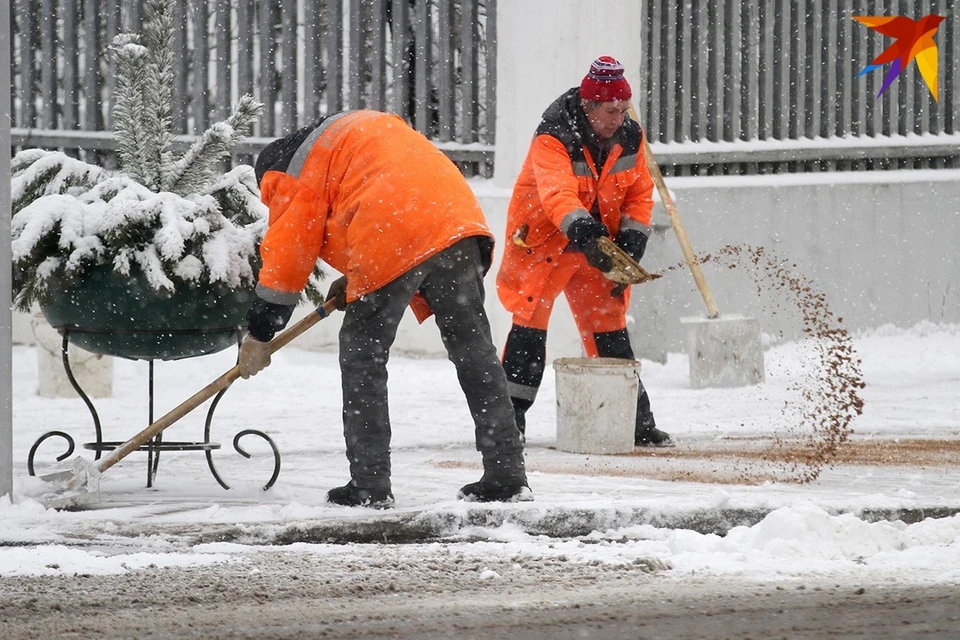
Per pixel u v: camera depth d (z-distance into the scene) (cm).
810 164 3969
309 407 2938
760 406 2989
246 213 2008
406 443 2477
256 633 1201
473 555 1552
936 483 2023
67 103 3806
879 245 3969
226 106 3656
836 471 2150
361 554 1556
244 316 1928
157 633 1199
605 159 2336
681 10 3744
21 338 3750
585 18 3494
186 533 1622
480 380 1806
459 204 1788
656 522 1727
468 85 3572
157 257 1848
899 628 1220
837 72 3981
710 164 3806
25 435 2517
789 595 1343
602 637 1191
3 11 1764
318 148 1777
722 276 3744
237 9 3638
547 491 1934
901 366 3597
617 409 2370
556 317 3497
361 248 1748
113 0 3722
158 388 3186
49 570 1441
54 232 1886
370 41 3603
